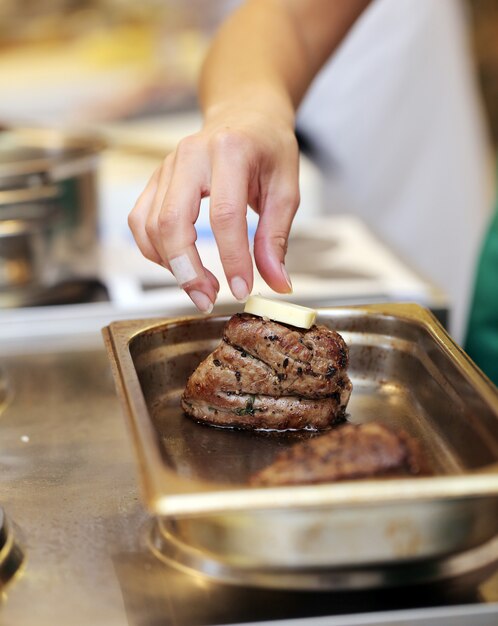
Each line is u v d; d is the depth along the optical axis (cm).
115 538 92
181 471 98
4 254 171
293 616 80
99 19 304
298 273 183
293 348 107
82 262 195
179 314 163
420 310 120
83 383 137
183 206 103
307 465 84
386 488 74
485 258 176
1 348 153
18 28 300
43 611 81
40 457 111
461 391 99
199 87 147
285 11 152
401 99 278
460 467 96
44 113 307
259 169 111
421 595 82
